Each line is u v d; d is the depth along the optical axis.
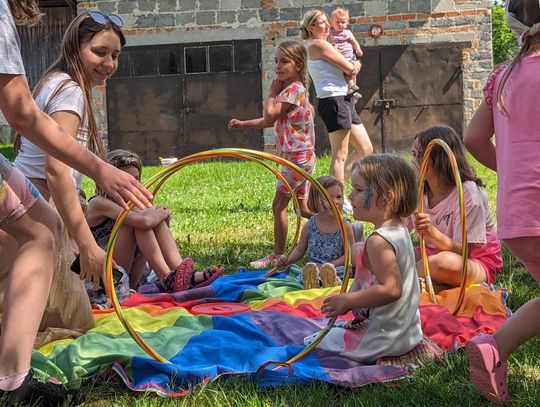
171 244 4.41
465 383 2.81
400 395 2.72
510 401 2.66
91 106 3.47
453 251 4.16
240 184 10.89
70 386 2.80
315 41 7.30
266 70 16.12
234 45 16.17
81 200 4.21
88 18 3.44
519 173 2.61
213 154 3.32
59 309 3.30
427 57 15.79
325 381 2.83
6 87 2.39
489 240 4.32
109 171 2.61
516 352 3.08
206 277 4.31
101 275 3.09
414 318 3.06
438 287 4.23
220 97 16.30
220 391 2.75
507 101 2.68
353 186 3.16
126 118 16.56
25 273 2.61
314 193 4.64
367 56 15.90
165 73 16.39
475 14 15.59
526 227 2.56
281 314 3.62
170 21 16.28
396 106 15.92
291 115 5.49
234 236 6.43
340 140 7.42
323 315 3.70
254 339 3.34
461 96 15.76
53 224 2.69
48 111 3.27
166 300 4.10
